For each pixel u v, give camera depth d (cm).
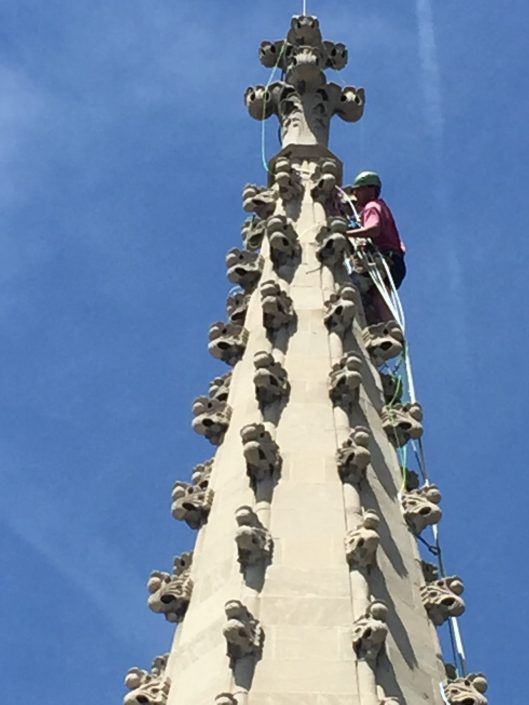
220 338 3562
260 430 3031
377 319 3725
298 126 4278
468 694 2719
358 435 3033
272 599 2711
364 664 2591
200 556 3011
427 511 3114
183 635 2827
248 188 4041
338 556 2811
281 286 3562
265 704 2509
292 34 4525
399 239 3959
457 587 2942
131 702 2731
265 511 2906
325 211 3884
